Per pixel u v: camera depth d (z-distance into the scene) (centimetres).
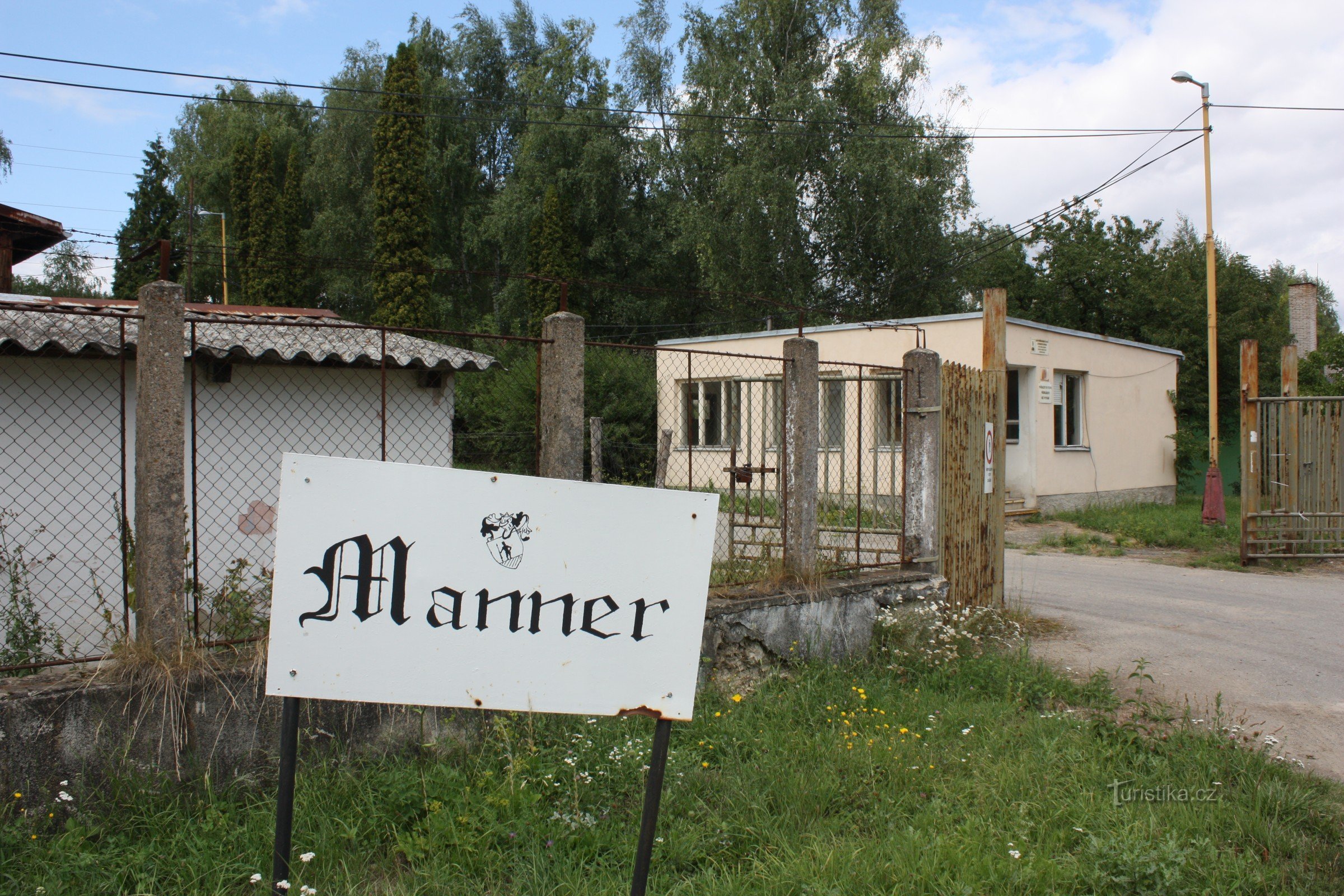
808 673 543
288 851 256
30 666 355
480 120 3117
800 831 359
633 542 264
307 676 253
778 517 677
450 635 259
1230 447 2345
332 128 3033
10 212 1067
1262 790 395
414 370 823
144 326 371
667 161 2761
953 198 2467
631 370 1761
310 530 254
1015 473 1597
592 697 262
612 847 337
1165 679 610
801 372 590
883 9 2448
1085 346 1706
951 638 618
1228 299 2408
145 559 369
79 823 333
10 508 625
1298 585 982
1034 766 417
